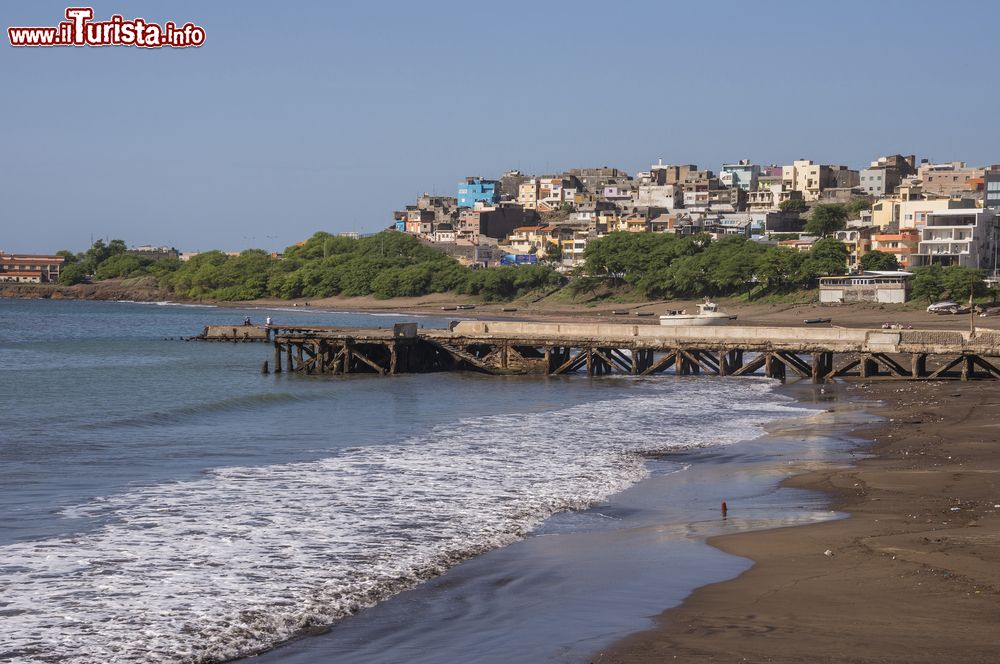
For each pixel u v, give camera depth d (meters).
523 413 50.25
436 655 16.61
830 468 33.56
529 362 74.62
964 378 63.81
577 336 75.44
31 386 66.06
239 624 18.36
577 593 19.72
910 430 41.94
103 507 27.59
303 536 24.42
